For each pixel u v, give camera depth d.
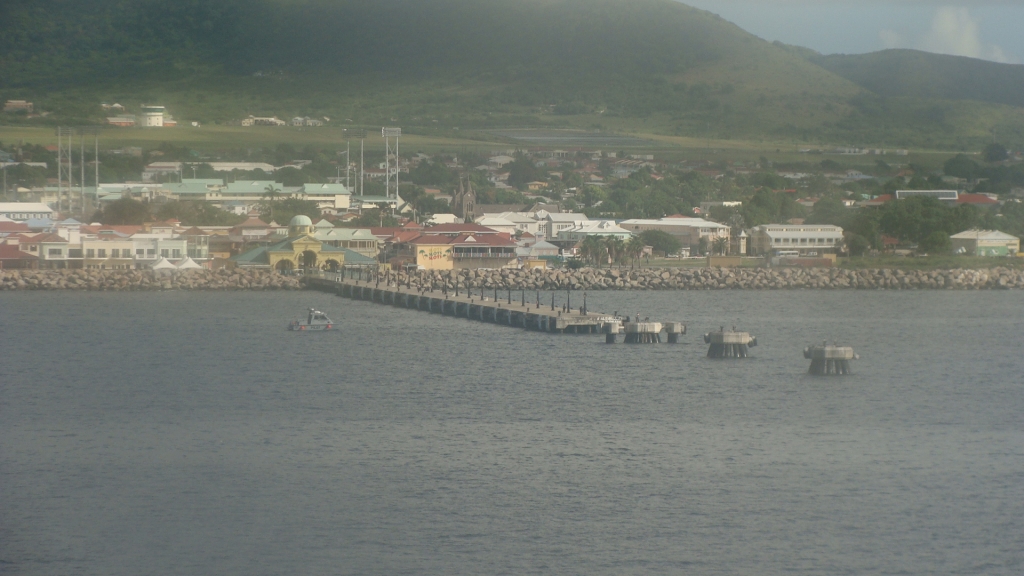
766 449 150.00
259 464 142.25
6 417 170.00
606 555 112.38
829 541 116.19
